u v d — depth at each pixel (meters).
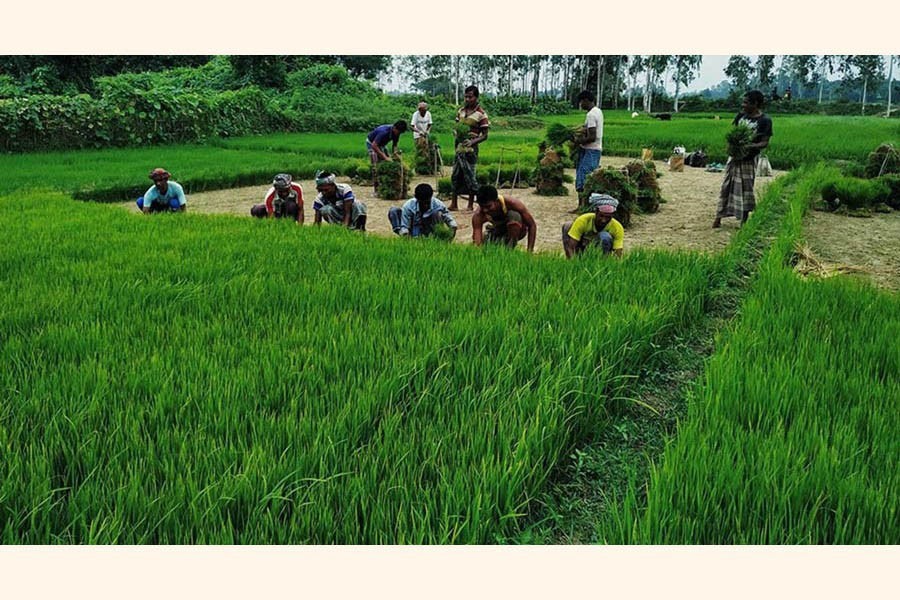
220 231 8.47
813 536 2.90
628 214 10.76
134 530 2.81
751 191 10.20
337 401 3.81
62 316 5.08
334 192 9.32
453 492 3.00
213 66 45.47
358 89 46.62
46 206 10.89
